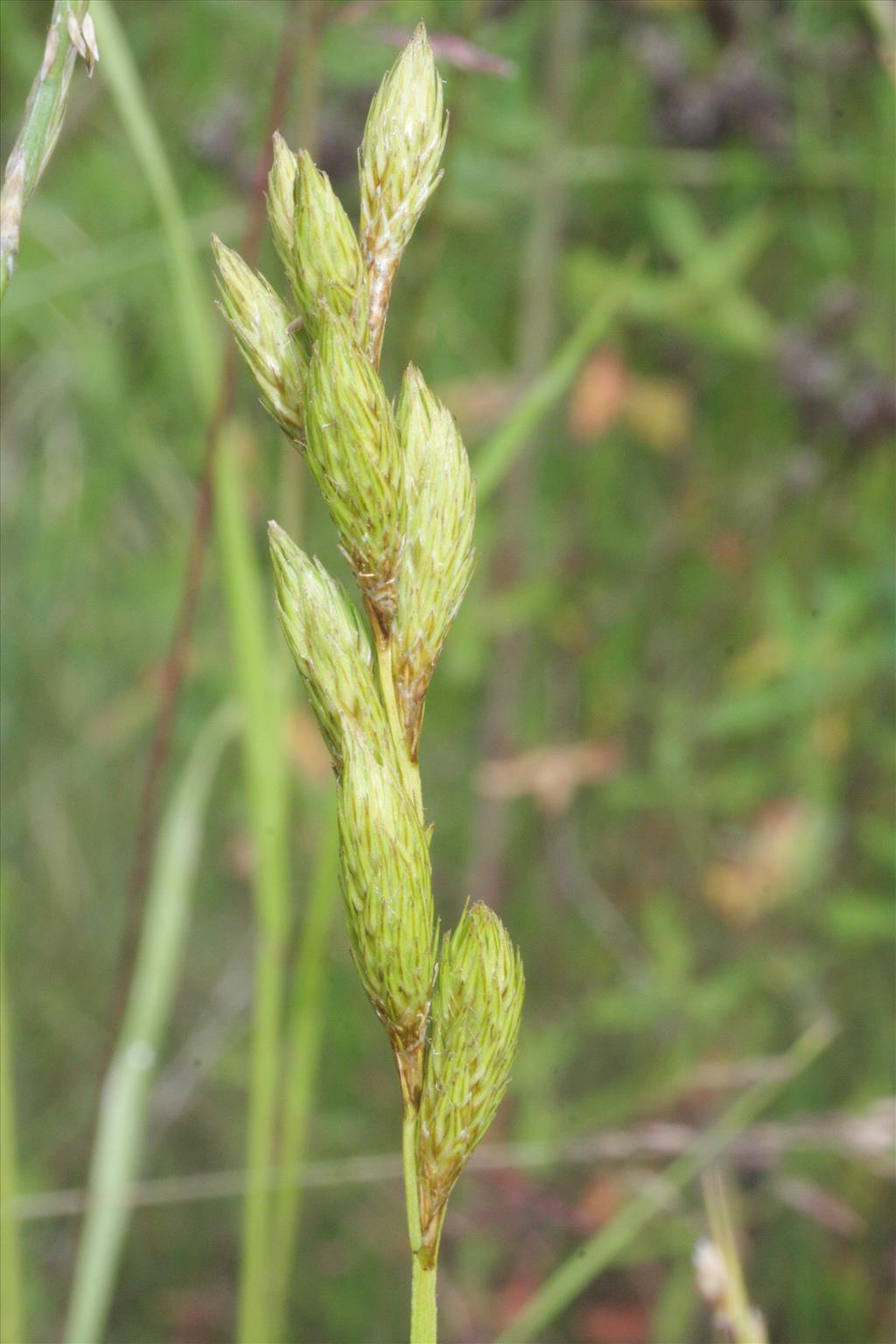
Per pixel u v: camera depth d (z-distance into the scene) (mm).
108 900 487
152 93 391
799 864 382
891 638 350
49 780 481
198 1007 472
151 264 358
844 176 366
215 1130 438
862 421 368
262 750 192
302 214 138
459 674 373
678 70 360
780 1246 377
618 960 419
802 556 413
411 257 390
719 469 431
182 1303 411
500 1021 137
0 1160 170
